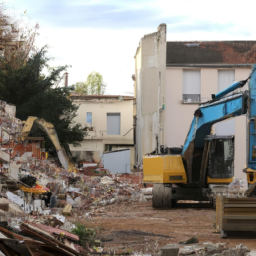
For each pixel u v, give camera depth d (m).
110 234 15.85
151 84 54.03
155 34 52.00
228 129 44.69
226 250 11.93
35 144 37.19
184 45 47.06
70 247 10.24
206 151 25.14
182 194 26.06
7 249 8.23
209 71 46.12
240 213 14.84
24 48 59.59
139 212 23.62
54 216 15.09
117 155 62.59
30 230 9.60
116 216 21.73
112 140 66.81
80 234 12.86
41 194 19.38
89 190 29.97
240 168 44.38
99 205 26.91
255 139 17.17
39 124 37.56
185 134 45.75
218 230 16.38
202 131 23.95
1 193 15.95
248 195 16.72
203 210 24.42
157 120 51.31
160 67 49.50
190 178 25.67
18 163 24.30
